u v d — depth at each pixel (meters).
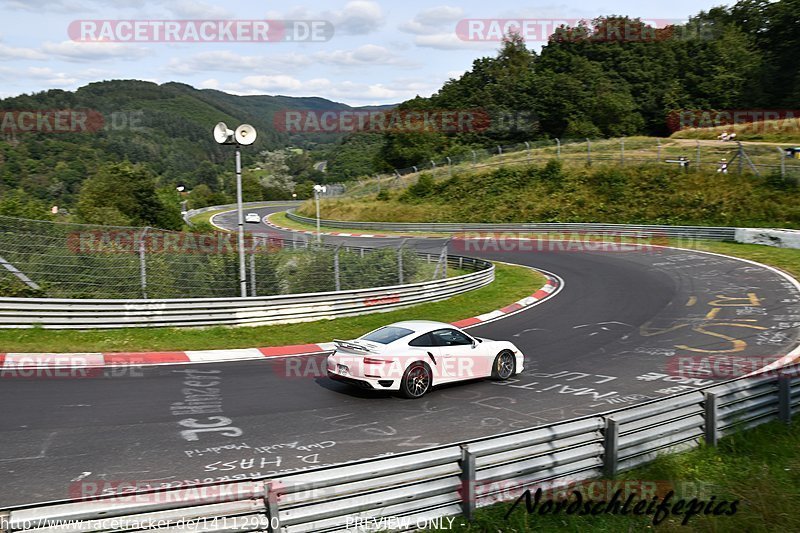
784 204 38.06
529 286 24.91
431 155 77.38
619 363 13.55
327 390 11.44
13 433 8.60
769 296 20.55
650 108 81.38
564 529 6.02
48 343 13.79
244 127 16.44
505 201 49.69
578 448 6.84
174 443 8.46
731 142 55.78
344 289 20.45
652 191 44.25
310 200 73.94
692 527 6.24
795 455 8.11
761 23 90.44
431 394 11.22
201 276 17.78
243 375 12.37
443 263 25.05
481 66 104.44
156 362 13.11
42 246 15.97
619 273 26.92
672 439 7.77
